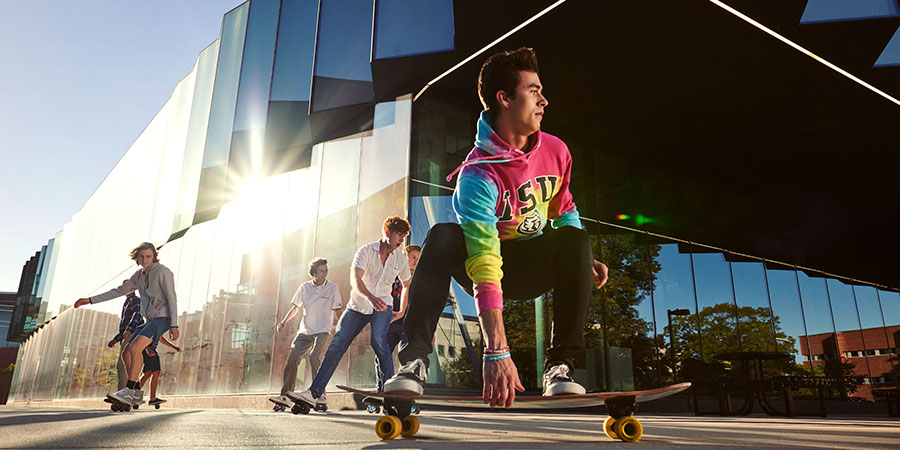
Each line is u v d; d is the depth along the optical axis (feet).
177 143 44.80
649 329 33.19
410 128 25.73
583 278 5.20
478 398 4.61
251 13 37.29
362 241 26.18
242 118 35.27
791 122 31.17
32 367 79.00
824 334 43.32
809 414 20.70
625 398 4.91
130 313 18.40
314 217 29.40
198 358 34.76
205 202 37.93
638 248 34.32
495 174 5.25
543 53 25.14
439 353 22.38
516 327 25.88
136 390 13.33
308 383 25.07
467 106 28.22
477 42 24.20
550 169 5.62
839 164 36.47
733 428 8.09
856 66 25.64
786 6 22.03
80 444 3.38
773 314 40.55
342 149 29.27
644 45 24.70
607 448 3.73
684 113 30.45
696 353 34.99
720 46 24.68
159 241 44.65
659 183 36.81
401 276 14.29
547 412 24.27
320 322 15.29
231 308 32.60
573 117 30.83
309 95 30.48
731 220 40.16
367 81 26.94
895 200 42.83
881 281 50.01
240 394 30.01
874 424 10.85
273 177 32.63
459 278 5.52
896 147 33.83
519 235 5.54
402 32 25.25
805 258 44.09
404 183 25.05
